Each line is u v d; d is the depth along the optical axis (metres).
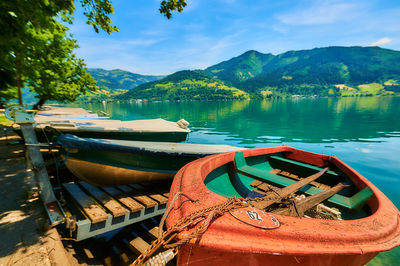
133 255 3.65
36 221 3.33
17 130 7.37
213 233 1.52
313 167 4.83
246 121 28.81
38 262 2.54
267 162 5.67
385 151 11.93
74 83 12.22
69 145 3.83
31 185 4.49
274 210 2.32
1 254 2.62
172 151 4.81
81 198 4.02
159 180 5.21
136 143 4.90
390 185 7.27
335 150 12.42
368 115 33.03
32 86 9.20
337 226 1.78
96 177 4.46
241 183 4.53
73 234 3.61
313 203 2.62
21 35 2.69
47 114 9.62
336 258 1.62
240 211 1.74
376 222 1.96
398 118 27.81
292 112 43.16
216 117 35.34
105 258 3.57
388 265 3.77
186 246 1.50
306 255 1.52
